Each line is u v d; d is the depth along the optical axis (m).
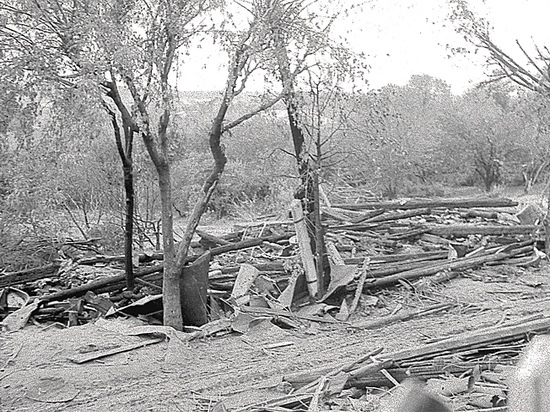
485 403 7.30
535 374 0.90
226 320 12.16
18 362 10.25
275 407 8.02
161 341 11.34
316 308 13.02
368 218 18.81
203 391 8.99
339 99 12.24
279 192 21.20
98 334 11.54
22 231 16.27
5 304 14.05
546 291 14.59
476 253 17.00
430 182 46.62
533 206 20.62
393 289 14.58
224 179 28.38
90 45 9.55
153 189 23.88
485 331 9.73
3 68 9.87
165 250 12.10
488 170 44.84
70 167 13.95
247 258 16.11
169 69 10.82
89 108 10.18
